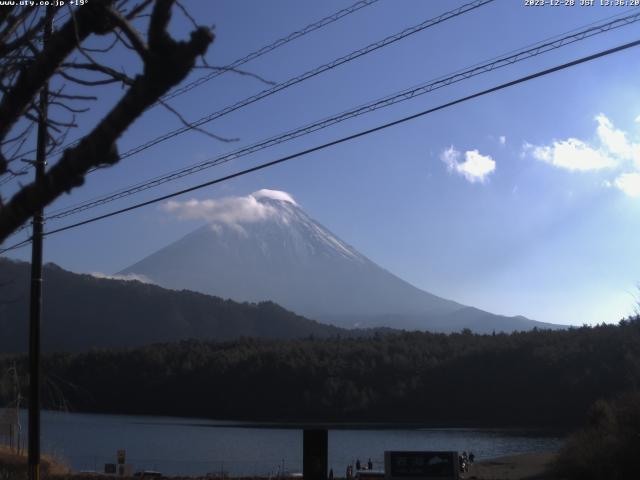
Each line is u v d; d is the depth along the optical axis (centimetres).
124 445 8288
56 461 3177
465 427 10912
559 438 8912
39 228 1811
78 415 13238
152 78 376
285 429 11131
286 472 4856
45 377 2539
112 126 388
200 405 13300
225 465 5862
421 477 1878
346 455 7244
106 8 406
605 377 10300
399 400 12369
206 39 376
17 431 2870
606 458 2961
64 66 491
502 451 7319
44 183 404
